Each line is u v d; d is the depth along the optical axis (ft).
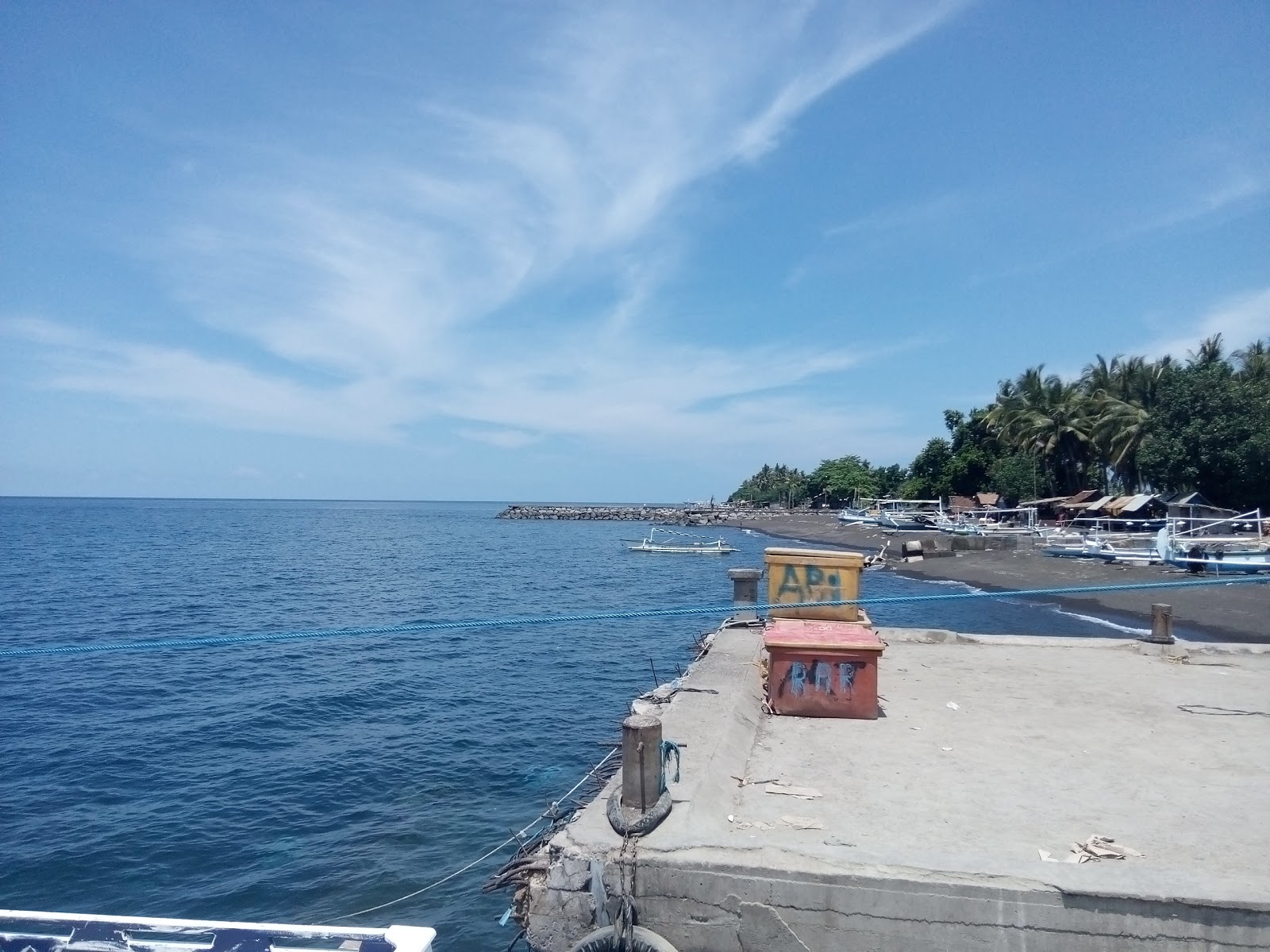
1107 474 209.77
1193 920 13.62
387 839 35.63
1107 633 84.99
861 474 379.55
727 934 14.96
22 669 69.00
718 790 19.01
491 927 28.73
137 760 45.98
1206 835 17.24
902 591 122.62
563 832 16.57
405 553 217.15
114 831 36.63
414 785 42.01
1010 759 22.24
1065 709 27.22
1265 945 13.38
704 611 25.71
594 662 71.92
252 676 66.69
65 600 108.99
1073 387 215.92
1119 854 16.11
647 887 15.29
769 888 14.85
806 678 26.18
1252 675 32.09
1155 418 152.97
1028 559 139.13
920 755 22.53
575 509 547.90
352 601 112.06
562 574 162.61
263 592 121.49
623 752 16.74
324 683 64.13
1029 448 219.61
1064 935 13.96
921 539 173.47
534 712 55.31
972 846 16.69
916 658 35.42
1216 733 24.62
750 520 373.81
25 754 46.91
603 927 15.23
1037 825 17.81
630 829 16.02
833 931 14.61
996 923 14.14
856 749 23.07
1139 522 137.28
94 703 58.29
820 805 18.95
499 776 43.21
